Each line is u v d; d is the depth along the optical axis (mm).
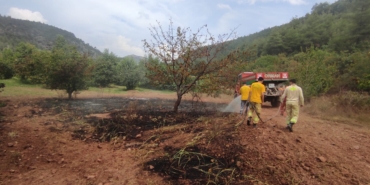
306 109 11484
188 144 5473
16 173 4336
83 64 14641
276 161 4523
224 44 9391
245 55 9578
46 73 14461
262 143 5266
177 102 10078
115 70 32781
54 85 14398
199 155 4941
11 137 6094
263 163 4477
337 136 6258
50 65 14102
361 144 5594
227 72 9453
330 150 5035
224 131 6137
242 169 4355
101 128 7406
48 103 12469
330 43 35594
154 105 13320
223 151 5020
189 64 9297
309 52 16953
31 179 4133
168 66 9492
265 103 15445
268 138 5562
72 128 7402
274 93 12820
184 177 4160
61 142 6102
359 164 4402
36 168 4586
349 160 4570
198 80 9781
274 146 5109
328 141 5707
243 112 8453
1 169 4426
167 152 5270
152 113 9828
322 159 4500
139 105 13086
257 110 6543
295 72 16016
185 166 4559
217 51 9398
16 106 10836
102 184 3957
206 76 9562
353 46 28375
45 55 15523
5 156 4965
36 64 15430
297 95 6406
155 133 6805
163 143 5891
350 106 10344
